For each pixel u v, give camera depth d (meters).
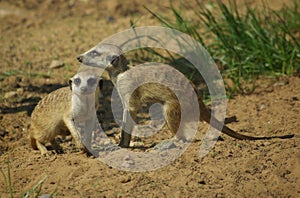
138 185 16.19
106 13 34.41
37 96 25.19
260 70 25.50
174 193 15.70
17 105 24.41
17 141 21.67
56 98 19.31
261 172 16.78
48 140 19.78
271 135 19.66
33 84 26.31
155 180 16.44
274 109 22.03
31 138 19.97
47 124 19.39
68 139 21.59
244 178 16.45
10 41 31.61
